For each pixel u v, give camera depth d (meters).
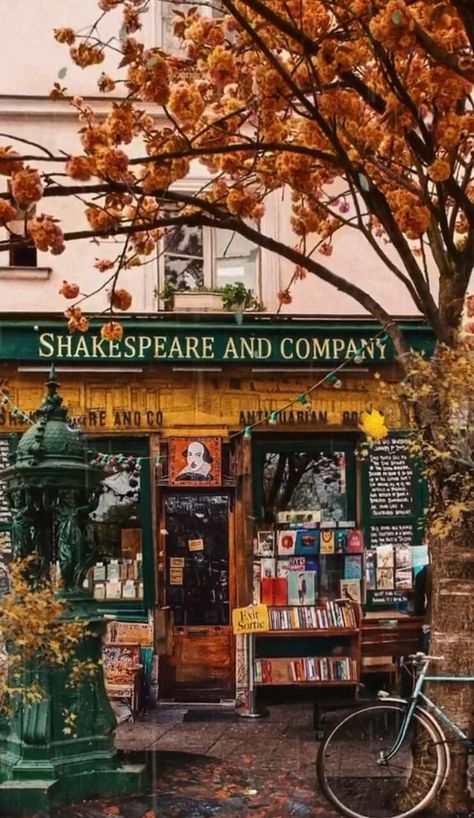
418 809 5.79
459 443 5.77
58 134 10.68
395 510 10.30
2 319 10.12
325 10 6.13
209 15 10.67
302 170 6.61
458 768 5.92
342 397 10.43
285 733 8.48
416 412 5.99
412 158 6.78
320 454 10.48
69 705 6.35
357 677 9.40
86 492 6.67
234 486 10.20
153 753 7.57
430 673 6.06
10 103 10.64
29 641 5.90
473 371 5.69
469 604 6.01
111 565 10.08
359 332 10.43
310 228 7.74
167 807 6.10
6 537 9.54
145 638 9.80
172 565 10.20
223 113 6.80
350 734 6.12
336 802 5.96
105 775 6.34
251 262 10.87
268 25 6.12
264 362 10.32
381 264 10.85
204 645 10.04
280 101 6.16
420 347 10.51
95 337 10.10
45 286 10.48
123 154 5.52
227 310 10.49
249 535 9.98
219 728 8.73
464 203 6.04
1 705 6.16
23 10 10.76
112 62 10.75
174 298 10.49
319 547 10.20
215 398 10.29
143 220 6.59
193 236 10.86
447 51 5.70
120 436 10.20
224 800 6.27
